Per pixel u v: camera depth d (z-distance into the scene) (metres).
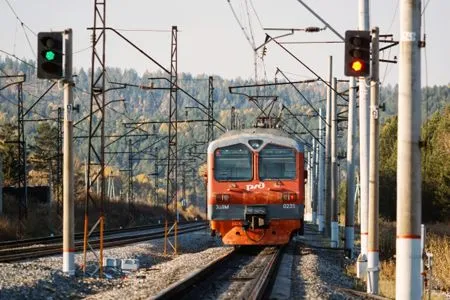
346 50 37.47
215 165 67.94
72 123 45.97
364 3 56.41
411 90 28.22
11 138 191.88
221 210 67.31
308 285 42.34
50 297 36.59
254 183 67.19
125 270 53.88
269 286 41.53
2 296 33.78
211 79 130.50
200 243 93.31
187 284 39.62
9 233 102.81
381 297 42.00
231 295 38.34
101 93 54.50
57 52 42.97
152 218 188.38
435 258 64.88
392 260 71.31
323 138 139.38
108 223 145.50
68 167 45.97
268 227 66.94
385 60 72.25
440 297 50.75
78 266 50.72
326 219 106.19
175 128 82.81
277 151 67.44
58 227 120.06
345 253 73.06
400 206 28.48
